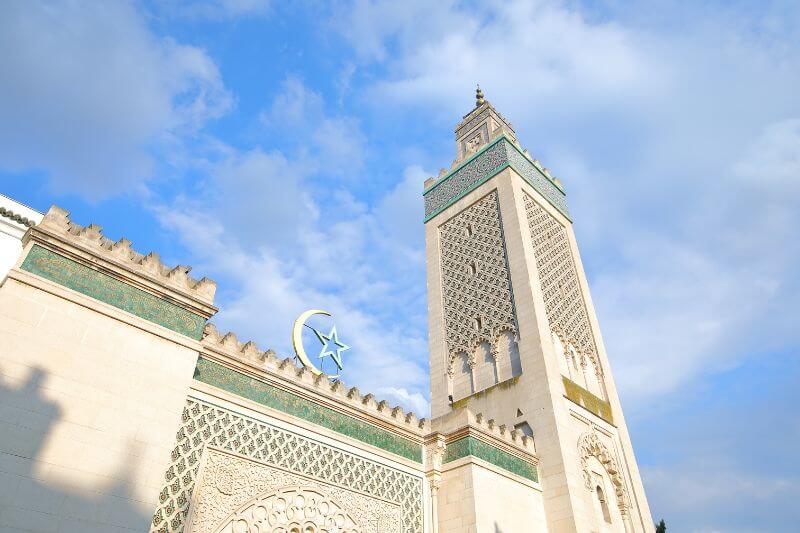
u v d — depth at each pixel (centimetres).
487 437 1833
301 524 1344
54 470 955
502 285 2547
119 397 1089
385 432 1689
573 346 2522
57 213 1178
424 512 1661
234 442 1304
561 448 1967
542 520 1866
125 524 994
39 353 1026
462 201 3073
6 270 1264
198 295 1324
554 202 3156
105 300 1163
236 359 1397
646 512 2195
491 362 2405
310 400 1525
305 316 2052
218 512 1205
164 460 1097
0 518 873
